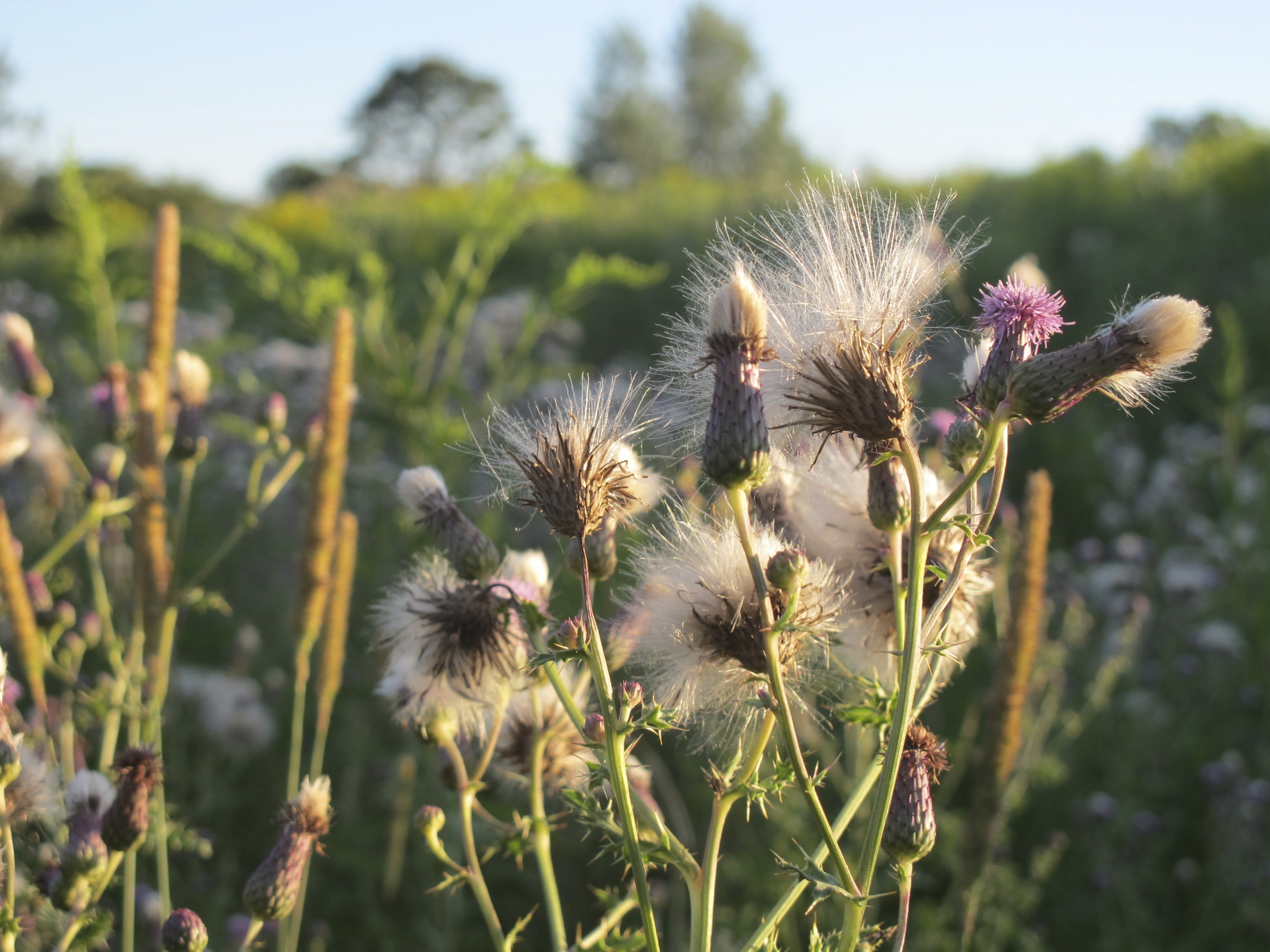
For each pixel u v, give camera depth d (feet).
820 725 6.16
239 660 15.33
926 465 7.37
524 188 22.08
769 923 5.09
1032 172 61.31
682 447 5.66
